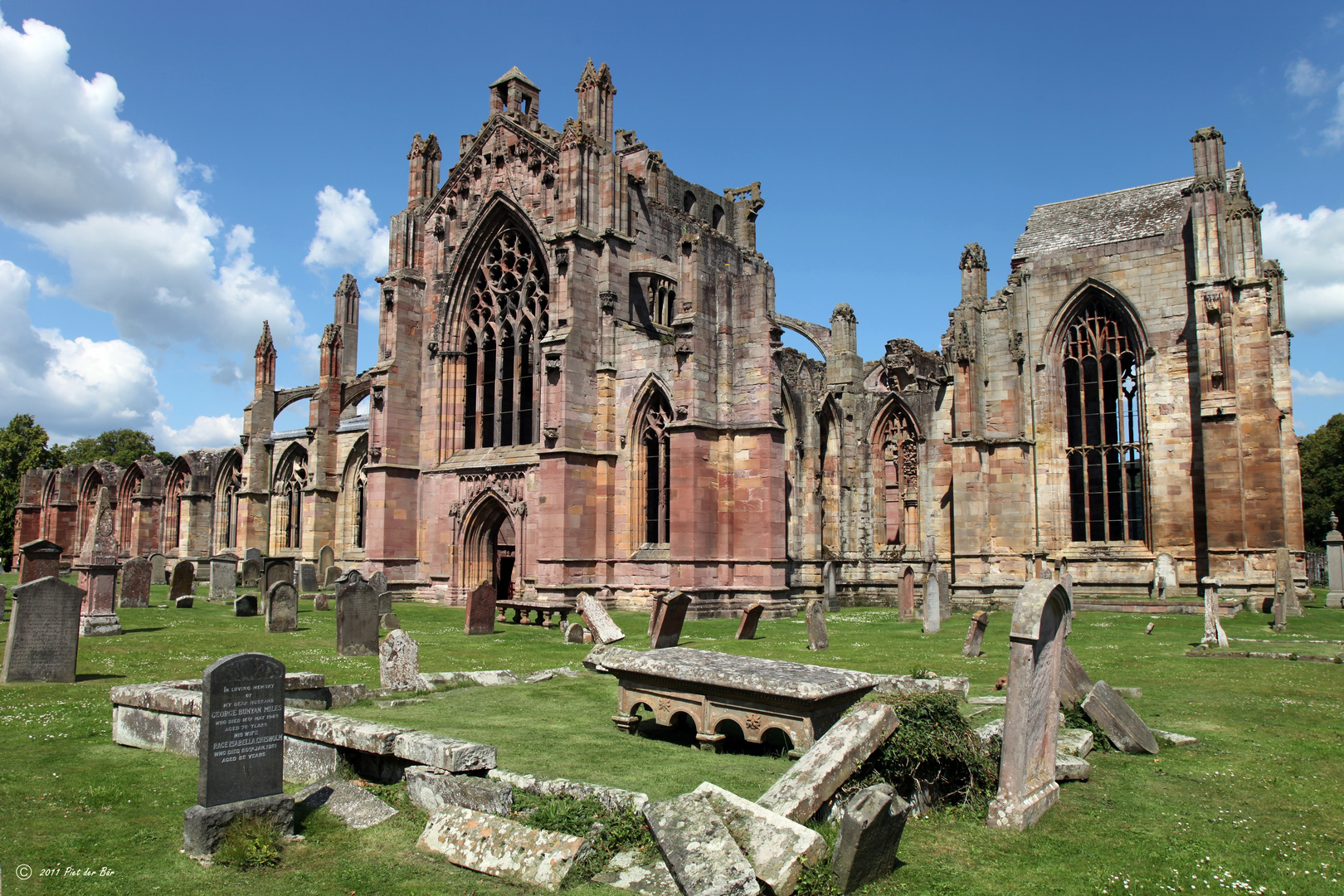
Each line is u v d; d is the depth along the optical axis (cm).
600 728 1519
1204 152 4675
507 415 5047
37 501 8844
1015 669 1097
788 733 1277
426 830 1016
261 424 7412
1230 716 1661
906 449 5559
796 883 849
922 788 1113
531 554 4666
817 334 5909
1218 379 4497
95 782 1218
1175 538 4956
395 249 5438
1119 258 5234
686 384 4094
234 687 1020
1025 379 5409
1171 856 956
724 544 4116
